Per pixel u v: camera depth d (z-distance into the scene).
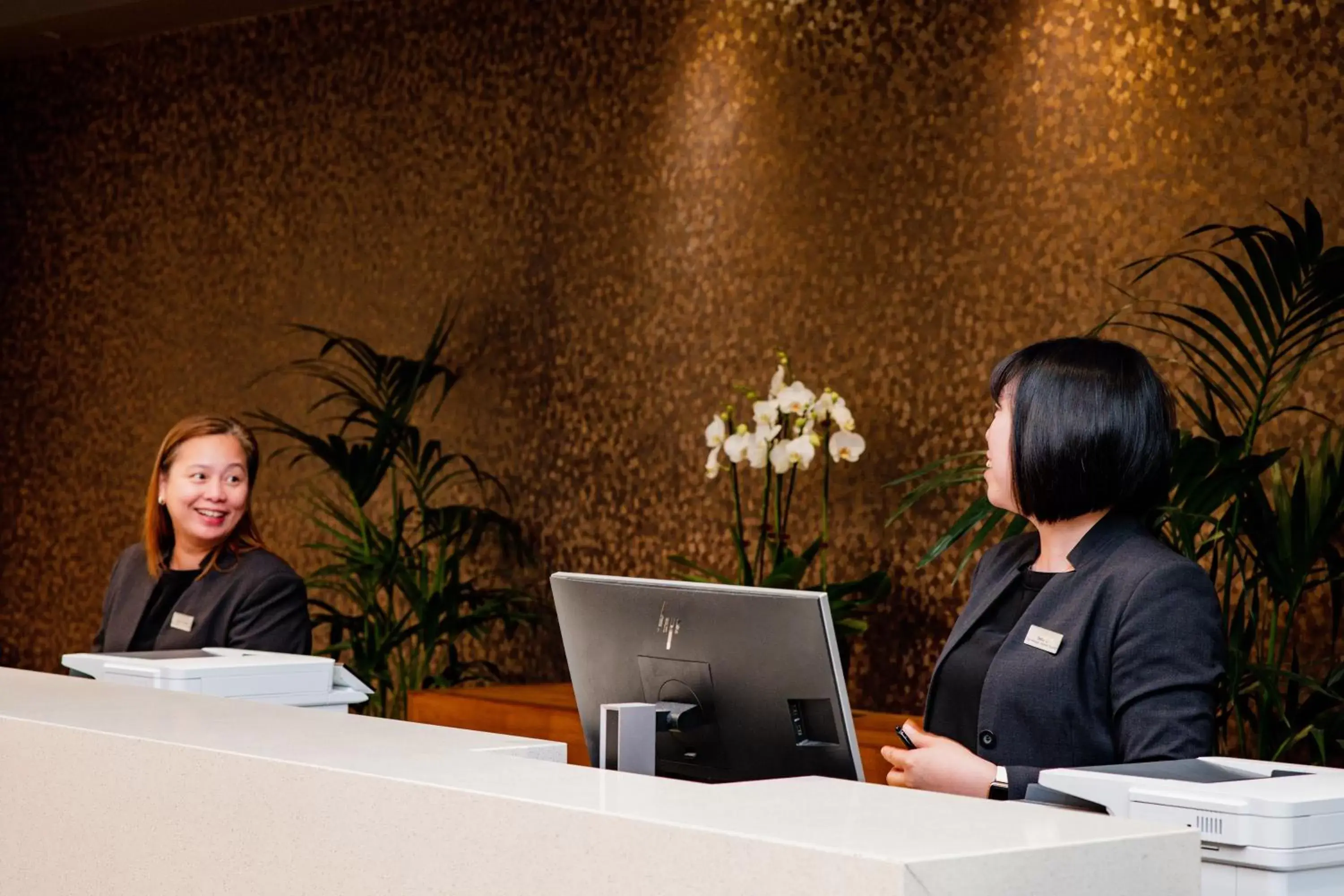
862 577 4.62
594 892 1.19
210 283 6.26
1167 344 4.10
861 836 1.10
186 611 3.54
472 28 5.62
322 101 5.99
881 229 4.65
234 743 1.56
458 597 5.10
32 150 6.79
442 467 5.38
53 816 1.69
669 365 5.10
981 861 1.05
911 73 4.62
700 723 1.98
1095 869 1.11
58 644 6.63
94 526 6.55
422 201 5.72
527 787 1.30
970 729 2.31
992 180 4.45
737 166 4.97
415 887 1.32
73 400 6.63
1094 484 2.18
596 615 2.11
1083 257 4.27
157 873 1.56
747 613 1.90
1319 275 3.31
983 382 4.43
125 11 6.14
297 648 3.55
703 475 5.00
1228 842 1.51
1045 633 2.18
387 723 1.75
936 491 4.50
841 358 4.71
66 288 6.67
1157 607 2.10
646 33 5.20
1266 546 3.43
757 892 1.09
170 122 6.40
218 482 3.56
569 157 5.37
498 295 5.52
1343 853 1.52
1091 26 4.29
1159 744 2.03
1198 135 4.09
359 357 5.25
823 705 1.86
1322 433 3.86
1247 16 4.02
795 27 4.86
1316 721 3.53
